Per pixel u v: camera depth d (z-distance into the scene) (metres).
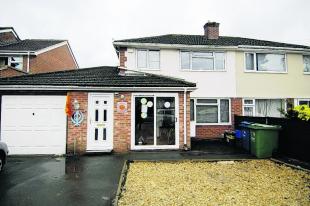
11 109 11.15
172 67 15.88
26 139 11.10
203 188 6.53
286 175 7.70
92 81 11.79
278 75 16.72
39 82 11.32
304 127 9.37
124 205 5.44
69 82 11.46
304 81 17.05
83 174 7.86
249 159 9.87
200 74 16.03
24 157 10.44
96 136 11.28
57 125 11.21
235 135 13.01
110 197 5.97
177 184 6.87
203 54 16.27
